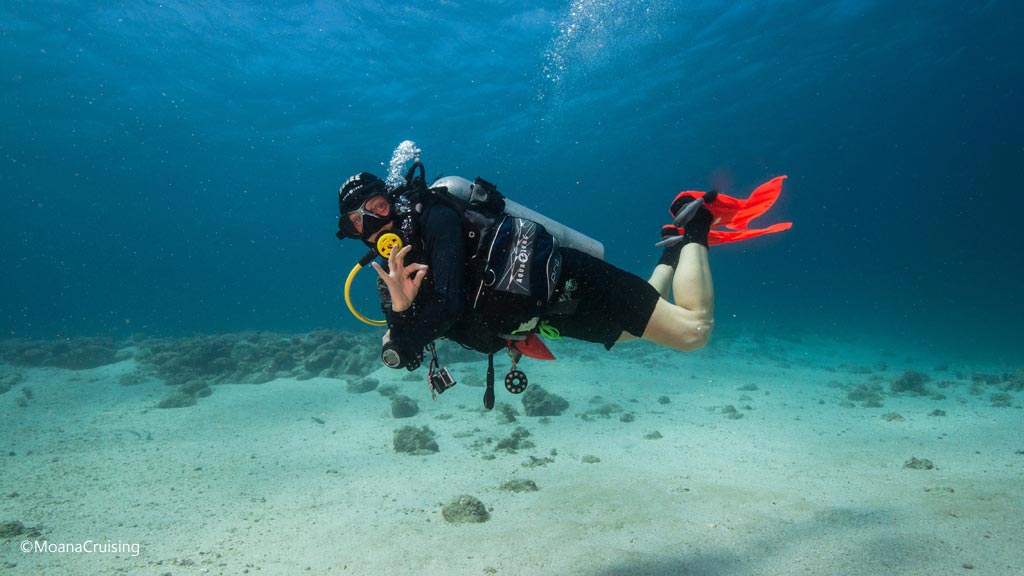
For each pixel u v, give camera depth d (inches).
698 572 111.0
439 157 1668.3
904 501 151.5
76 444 256.5
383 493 184.4
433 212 84.4
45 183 2016.5
